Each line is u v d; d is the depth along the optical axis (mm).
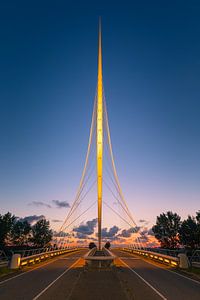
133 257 46969
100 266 24359
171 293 14789
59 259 41875
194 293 14836
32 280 19359
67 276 21453
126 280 19281
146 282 18562
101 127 59219
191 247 78812
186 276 21875
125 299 12766
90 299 12758
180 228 81625
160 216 92750
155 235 92438
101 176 57594
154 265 31375
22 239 100875
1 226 81438
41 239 100625
